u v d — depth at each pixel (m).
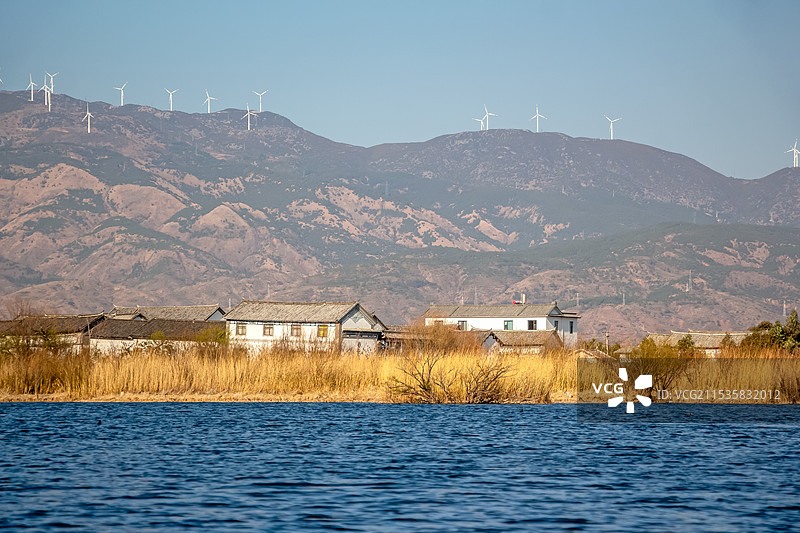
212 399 197.25
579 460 113.56
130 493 90.38
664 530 76.62
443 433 141.12
